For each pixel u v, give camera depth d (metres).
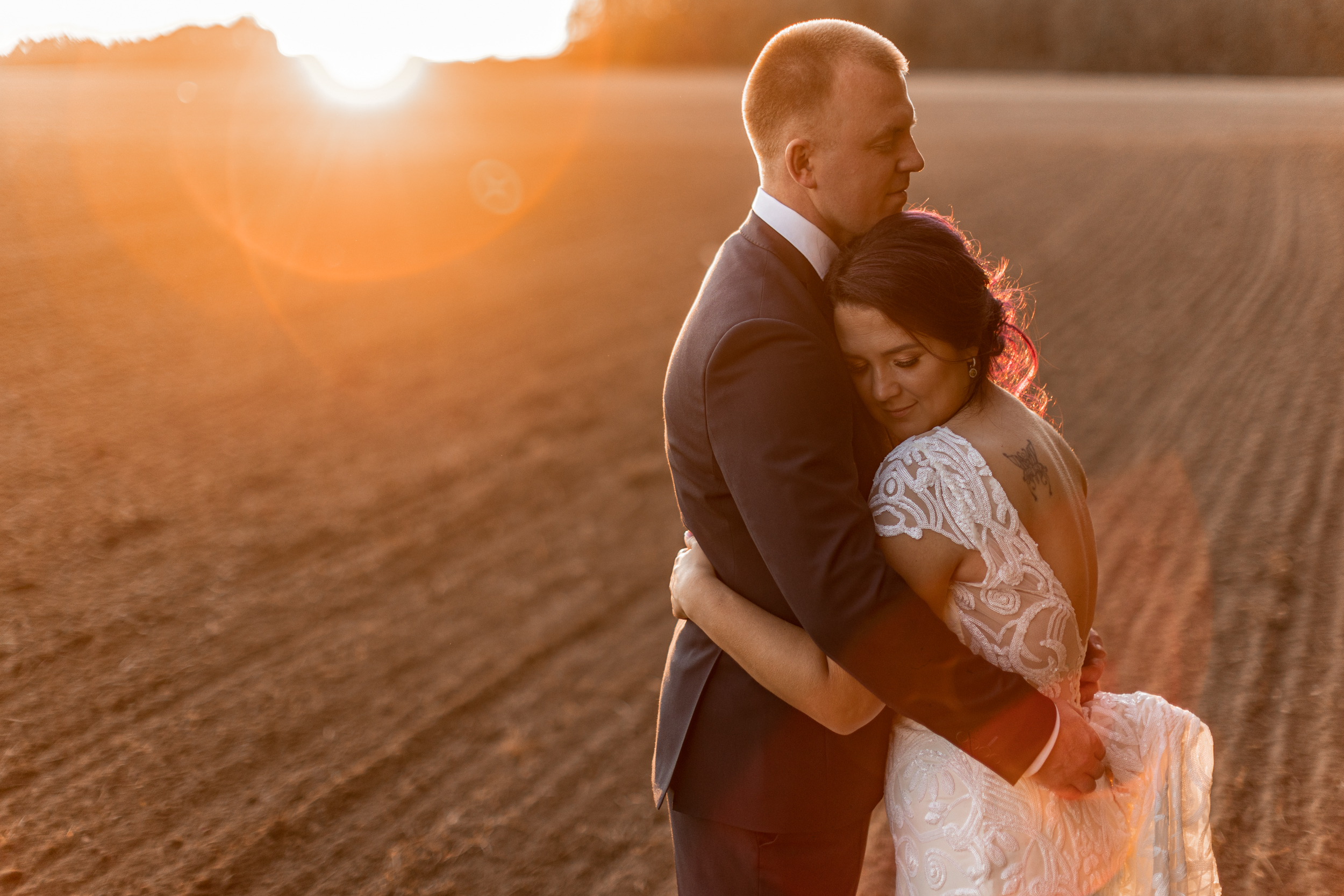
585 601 4.65
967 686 1.49
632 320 9.97
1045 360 8.12
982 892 1.62
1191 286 10.57
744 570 1.66
